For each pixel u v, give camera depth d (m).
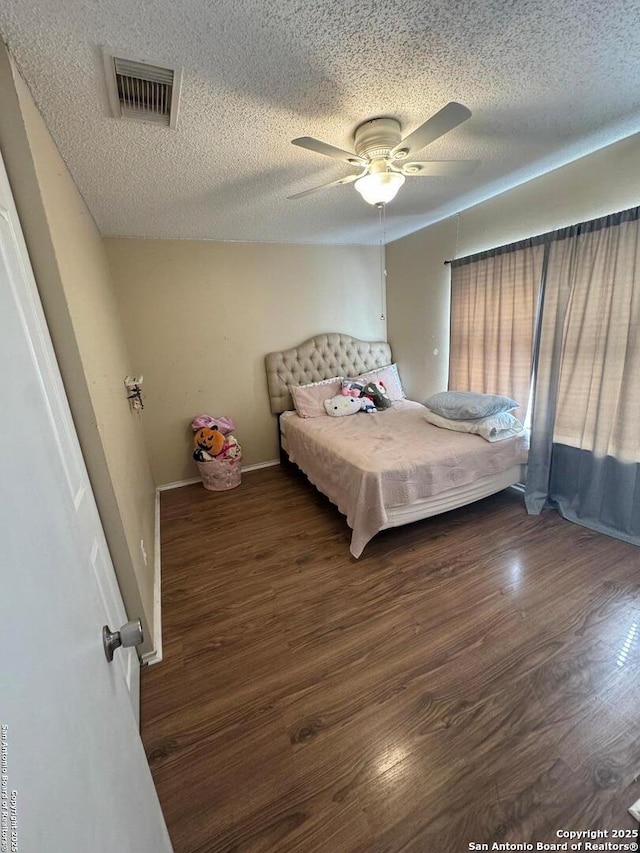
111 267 3.09
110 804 0.57
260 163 1.95
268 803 1.11
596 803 1.06
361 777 1.16
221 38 1.11
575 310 2.33
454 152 2.07
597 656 1.52
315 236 3.54
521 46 1.24
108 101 1.36
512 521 2.56
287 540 2.54
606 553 2.16
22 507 0.48
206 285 3.45
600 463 2.31
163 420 3.50
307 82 1.35
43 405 0.67
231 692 1.47
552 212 2.43
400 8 1.05
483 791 1.10
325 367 4.04
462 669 1.50
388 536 2.48
